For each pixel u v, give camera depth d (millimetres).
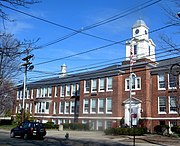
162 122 40906
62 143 24781
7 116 65688
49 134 36438
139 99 42719
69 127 48062
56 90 60500
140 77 43312
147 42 46375
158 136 33156
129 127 35938
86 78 50781
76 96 55562
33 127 29203
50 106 60625
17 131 30328
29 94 67188
